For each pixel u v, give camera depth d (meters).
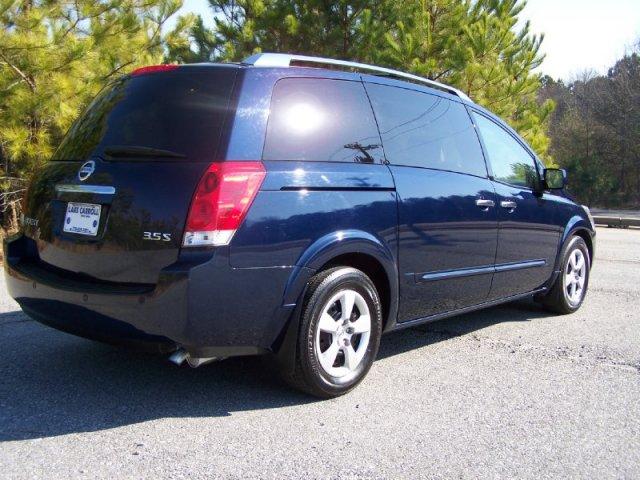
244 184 3.37
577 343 5.18
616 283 8.13
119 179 3.53
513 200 5.24
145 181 3.44
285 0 13.76
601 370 4.50
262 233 3.40
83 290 3.48
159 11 11.23
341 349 3.87
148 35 11.09
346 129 3.99
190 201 3.30
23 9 9.22
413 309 4.38
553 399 3.93
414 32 13.51
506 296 5.37
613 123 38.28
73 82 8.99
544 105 17.19
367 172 3.99
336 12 13.60
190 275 3.21
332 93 4.01
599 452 3.22
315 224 3.62
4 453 3.05
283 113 3.70
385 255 4.02
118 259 3.46
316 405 3.74
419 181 4.34
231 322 3.36
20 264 3.95
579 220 6.21
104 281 3.53
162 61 11.06
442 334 5.41
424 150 4.52
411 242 4.22
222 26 14.31
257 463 3.02
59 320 3.67
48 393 3.81
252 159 3.47
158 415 3.54
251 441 3.25
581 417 3.66
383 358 4.70
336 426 3.46
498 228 5.03
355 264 4.04
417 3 13.68
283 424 3.46
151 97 3.77
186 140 3.49
